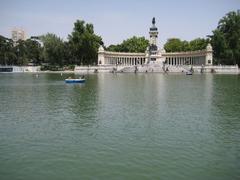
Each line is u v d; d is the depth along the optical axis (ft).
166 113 100.99
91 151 61.82
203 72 437.58
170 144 66.18
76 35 501.56
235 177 49.14
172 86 200.03
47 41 526.98
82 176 49.67
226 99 134.41
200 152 61.00
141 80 264.93
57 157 58.49
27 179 48.78
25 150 62.80
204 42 566.77
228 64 475.72
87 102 127.24
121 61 570.05
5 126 84.02
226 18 466.70
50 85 219.82
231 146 64.85
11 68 509.76
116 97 142.72
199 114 99.19
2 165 54.70
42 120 91.50
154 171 51.49
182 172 51.08
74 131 77.82
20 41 576.61
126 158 57.67
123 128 80.59
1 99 140.46
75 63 551.59
